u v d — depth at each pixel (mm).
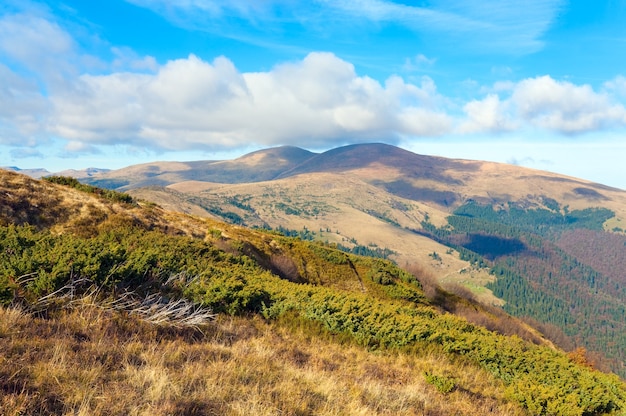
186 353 7344
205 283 12703
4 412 4188
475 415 8070
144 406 4992
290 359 8859
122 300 9180
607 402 10820
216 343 8484
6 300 7195
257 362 7770
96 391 5074
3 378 4793
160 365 6273
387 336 12391
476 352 12648
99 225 21781
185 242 20922
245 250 28969
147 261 11719
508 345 13984
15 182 21578
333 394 6969
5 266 8750
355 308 14367
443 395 8883
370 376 9000
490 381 11172
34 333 6449
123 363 6164
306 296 14516
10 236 10914
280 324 12078
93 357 6004
